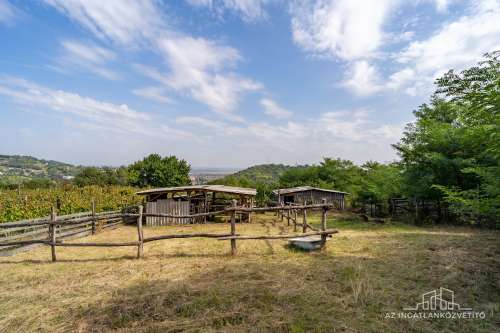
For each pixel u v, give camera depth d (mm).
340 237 9281
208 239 9250
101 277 5324
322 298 4188
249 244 8141
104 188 22016
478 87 5266
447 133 11164
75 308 4000
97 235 11406
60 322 3639
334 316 3662
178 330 3393
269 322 3504
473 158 9586
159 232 12328
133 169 38875
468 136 7652
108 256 7008
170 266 5898
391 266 5754
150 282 4945
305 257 6559
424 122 12203
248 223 15312
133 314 3791
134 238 10609
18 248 7504
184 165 40312
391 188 14305
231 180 30281
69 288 4773
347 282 4824
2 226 6906
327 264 5934
